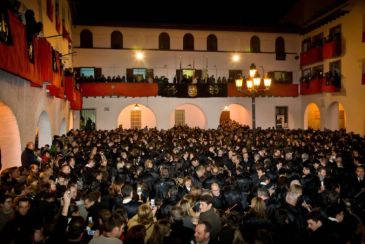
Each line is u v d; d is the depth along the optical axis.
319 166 10.74
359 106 25.77
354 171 11.05
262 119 34.00
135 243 5.14
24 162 10.88
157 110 32.19
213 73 33.31
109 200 7.50
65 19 24.02
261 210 6.52
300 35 34.47
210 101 33.12
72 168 11.14
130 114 35.44
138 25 31.94
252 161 13.25
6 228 5.75
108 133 23.44
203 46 33.25
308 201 8.52
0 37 8.02
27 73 10.48
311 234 5.91
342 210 6.56
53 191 7.73
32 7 13.32
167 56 32.75
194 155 13.62
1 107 10.32
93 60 31.67
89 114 31.42
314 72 31.78
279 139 19.86
